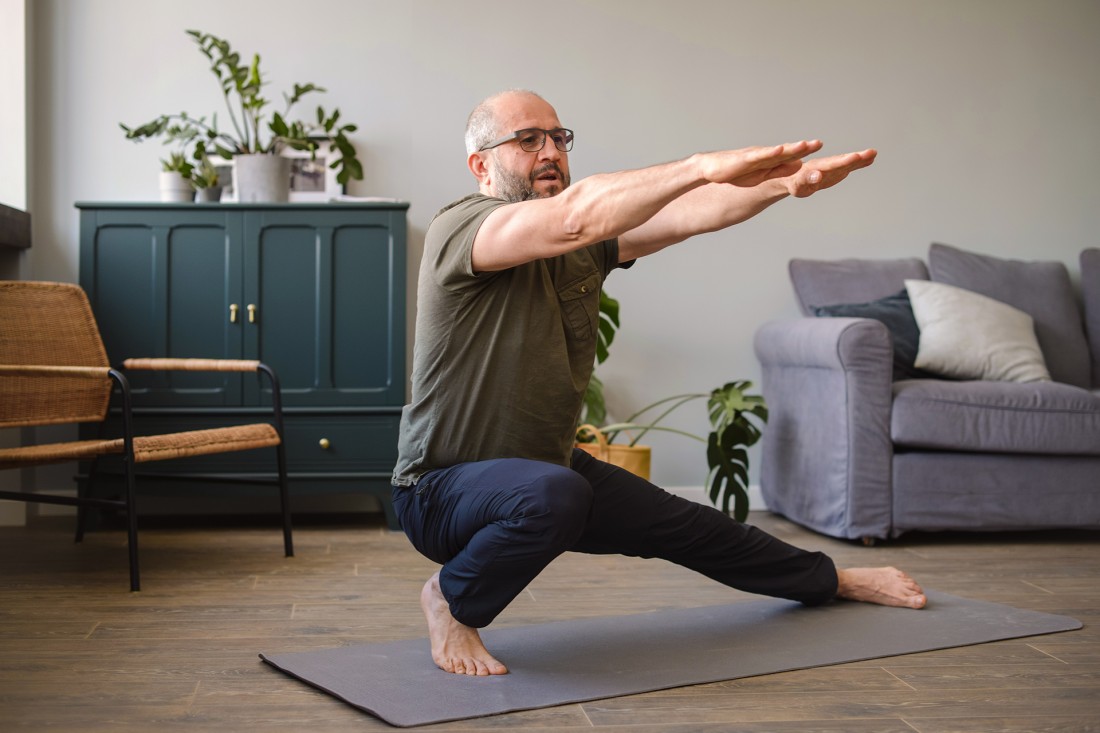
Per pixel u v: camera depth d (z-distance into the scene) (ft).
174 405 11.69
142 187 12.66
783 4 13.70
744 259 13.71
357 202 11.83
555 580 9.01
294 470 11.78
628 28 13.44
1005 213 14.17
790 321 12.34
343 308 11.84
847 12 13.82
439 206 13.12
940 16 13.99
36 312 10.46
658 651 6.64
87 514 11.39
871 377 10.94
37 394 10.35
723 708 5.59
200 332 11.73
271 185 11.95
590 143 13.41
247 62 12.83
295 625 7.40
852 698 5.77
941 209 14.06
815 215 13.83
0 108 12.10
